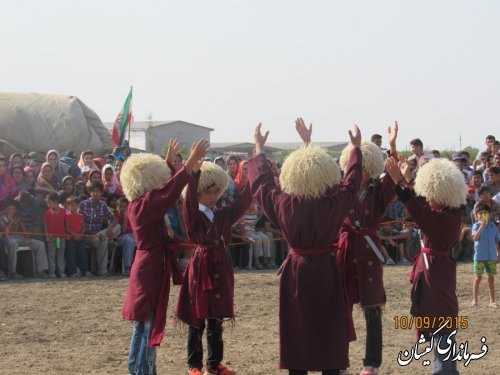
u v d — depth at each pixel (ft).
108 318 32.81
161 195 20.47
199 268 23.38
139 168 20.99
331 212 18.90
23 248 44.42
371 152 23.18
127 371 24.54
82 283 42.22
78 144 70.79
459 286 41.98
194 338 23.76
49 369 24.68
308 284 18.98
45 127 69.15
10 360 25.79
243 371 24.64
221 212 23.73
